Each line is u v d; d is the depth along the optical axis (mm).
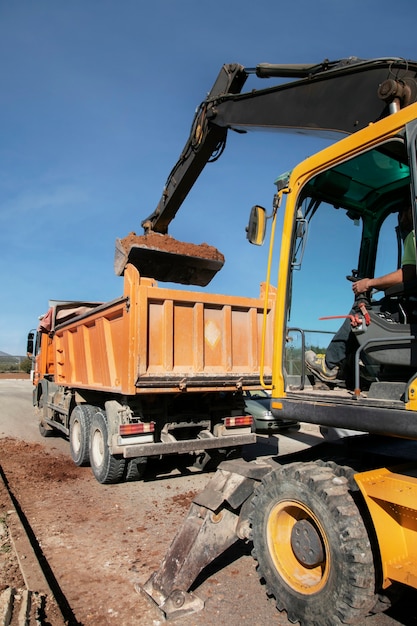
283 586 3193
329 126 4121
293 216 3607
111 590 3705
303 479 3098
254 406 10555
